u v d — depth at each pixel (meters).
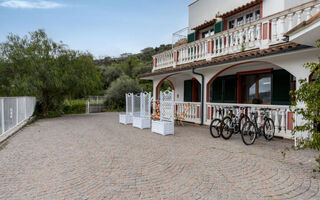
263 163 4.24
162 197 2.87
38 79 12.92
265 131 6.35
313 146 3.42
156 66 14.23
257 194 2.95
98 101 22.73
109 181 3.42
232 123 6.65
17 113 9.38
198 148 5.50
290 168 3.96
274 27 6.92
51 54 13.91
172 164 4.24
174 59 12.35
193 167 4.05
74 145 5.96
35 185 3.28
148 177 3.58
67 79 13.56
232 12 10.33
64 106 18.03
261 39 7.43
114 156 4.84
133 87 22.41
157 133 7.84
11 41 13.34
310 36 4.37
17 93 12.37
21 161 4.52
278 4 8.45
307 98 3.58
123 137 7.12
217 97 11.45
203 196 2.89
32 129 9.04
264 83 9.20
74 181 3.43
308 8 5.86
